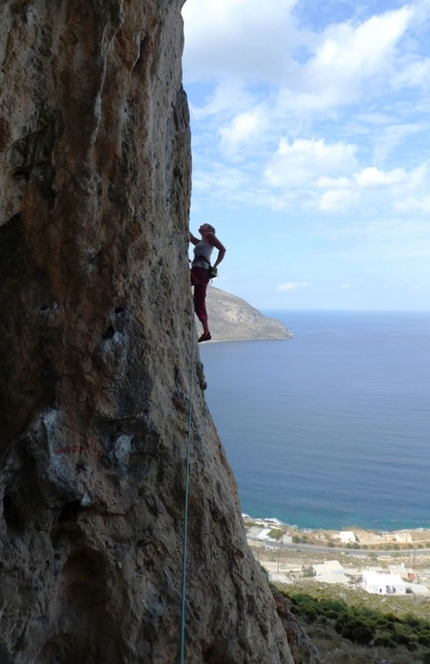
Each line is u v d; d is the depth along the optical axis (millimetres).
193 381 8883
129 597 7047
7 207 6660
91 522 6949
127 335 7277
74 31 6477
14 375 7035
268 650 8508
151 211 7430
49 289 7020
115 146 6906
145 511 7449
